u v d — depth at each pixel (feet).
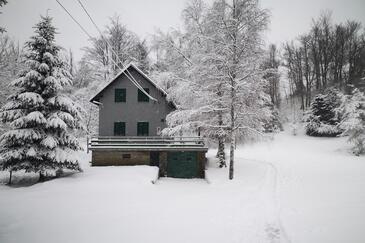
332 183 52.75
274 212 35.12
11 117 56.29
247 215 34.58
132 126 86.84
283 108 188.96
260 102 67.21
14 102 56.95
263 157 99.66
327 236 25.53
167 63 91.86
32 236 27.73
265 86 65.51
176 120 71.61
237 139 75.46
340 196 41.45
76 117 61.26
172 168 73.31
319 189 47.98
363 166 75.46
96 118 131.75
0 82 107.65
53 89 58.39
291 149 120.98
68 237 27.53
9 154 53.62
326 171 67.82
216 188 55.16
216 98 65.98
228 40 62.08
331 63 187.62
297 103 189.88
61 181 55.26
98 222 32.35
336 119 132.05
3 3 38.32
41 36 58.44
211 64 63.62
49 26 59.41
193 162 73.10
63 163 57.98
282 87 210.59
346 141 118.01
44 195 45.65
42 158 56.39
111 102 87.51
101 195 46.39
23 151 55.06
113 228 30.27
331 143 124.88
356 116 106.32
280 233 27.91
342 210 33.53
